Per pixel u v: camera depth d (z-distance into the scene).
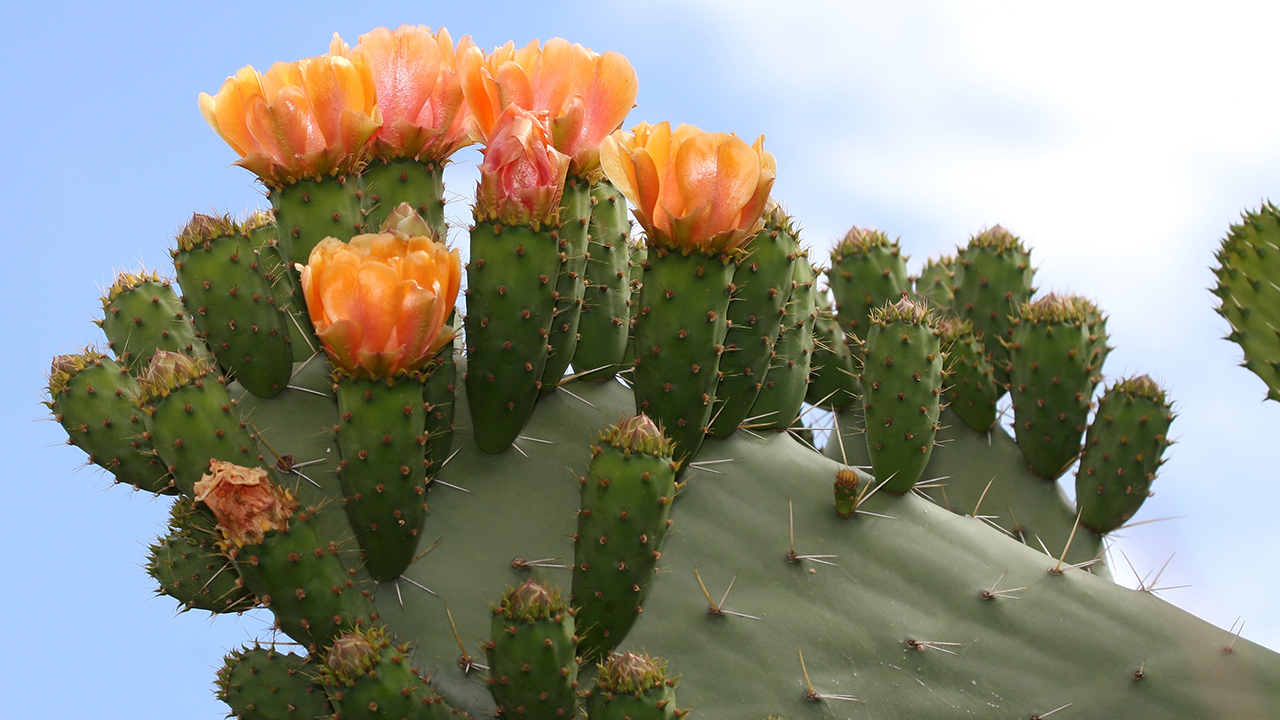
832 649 1.39
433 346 1.33
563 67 1.38
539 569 1.38
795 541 1.41
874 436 1.43
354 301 1.31
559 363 1.41
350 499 1.35
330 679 1.31
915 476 1.43
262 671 1.35
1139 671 1.40
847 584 1.41
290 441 1.38
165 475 1.38
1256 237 1.53
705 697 1.38
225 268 1.38
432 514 1.39
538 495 1.40
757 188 1.35
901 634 1.40
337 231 1.37
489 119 1.38
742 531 1.41
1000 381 1.59
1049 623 1.41
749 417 1.44
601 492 1.34
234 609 1.39
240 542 1.32
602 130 1.38
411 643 1.35
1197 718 1.40
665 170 1.35
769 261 1.40
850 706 1.38
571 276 1.38
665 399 1.38
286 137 1.36
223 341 1.38
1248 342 1.53
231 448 1.34
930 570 1.42
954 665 1.40
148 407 1.33
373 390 1.33
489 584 1.38
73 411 1.38
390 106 1.38
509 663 1.31
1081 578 1.43
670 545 1.40
